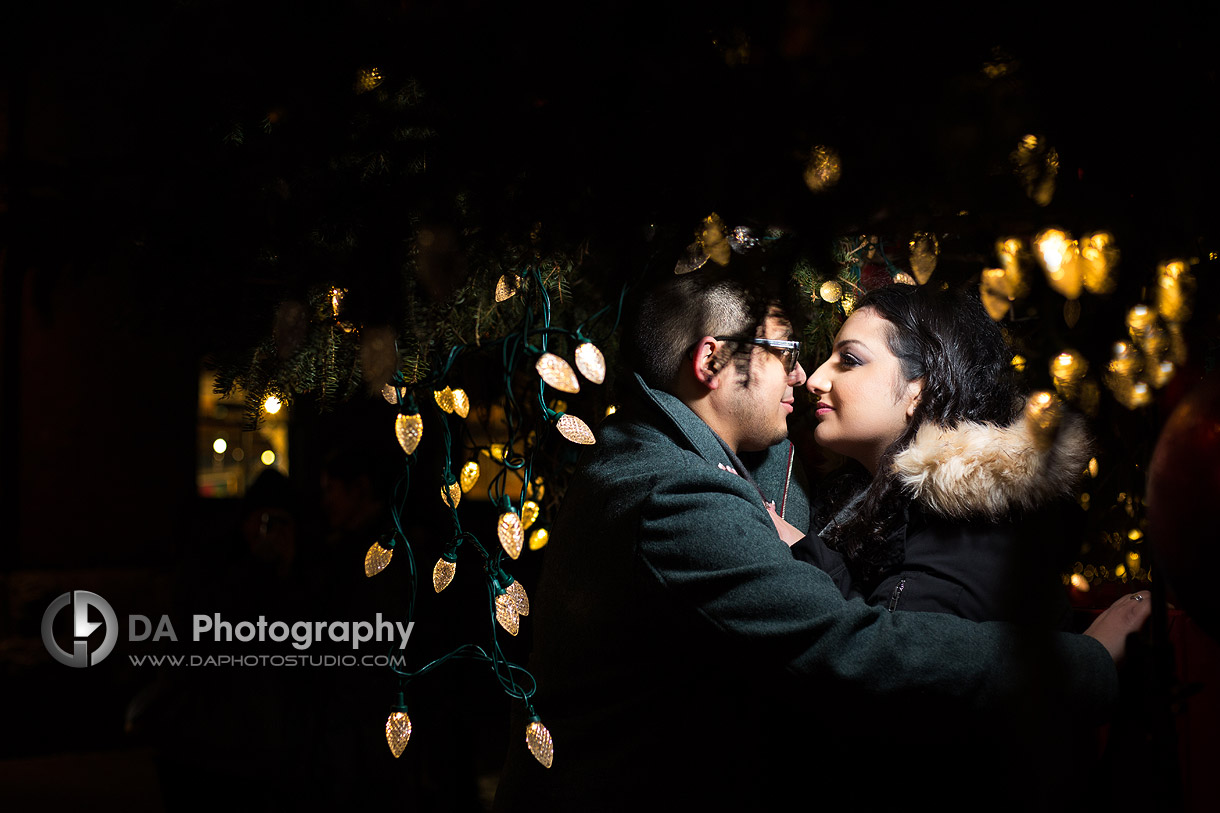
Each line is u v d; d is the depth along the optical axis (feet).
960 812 4.27
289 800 7.99
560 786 4.77
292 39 4.05
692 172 3.82
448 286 4.18
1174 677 3.89
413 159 4.01
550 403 6.46
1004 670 3.92
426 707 8.93
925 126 3.54
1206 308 4.00
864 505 4.85
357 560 8.54
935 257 4.08
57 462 21.76
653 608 4.43
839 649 4.01
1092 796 4.15
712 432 4.95
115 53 4.57
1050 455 4.28
